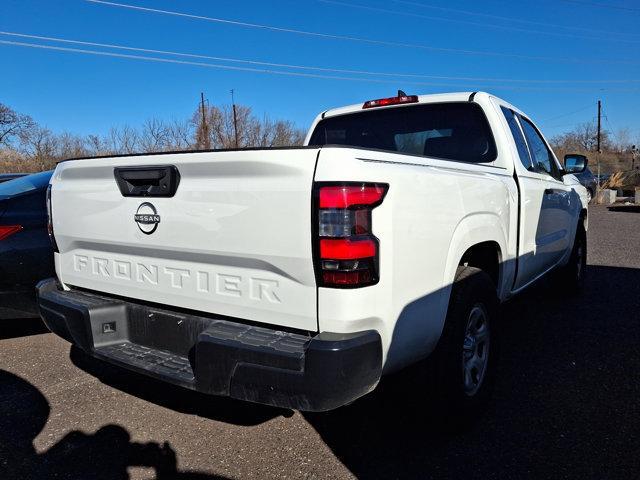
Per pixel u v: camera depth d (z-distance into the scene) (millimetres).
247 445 2943
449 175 2779
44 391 3697
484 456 2781
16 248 4262
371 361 2191
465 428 3010
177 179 2600
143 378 3934
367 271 2182
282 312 2314
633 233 12883
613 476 2574
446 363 2809
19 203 4359
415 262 2459
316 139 4883
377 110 4527
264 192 2291
